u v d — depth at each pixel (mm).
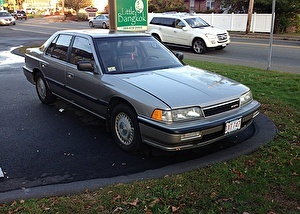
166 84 4441
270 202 3277
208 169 3936
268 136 4895
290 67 11281
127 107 4398
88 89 5180
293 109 6164
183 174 3811
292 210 3166
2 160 4379
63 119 5980
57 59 6082
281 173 3824
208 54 15156
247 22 25312
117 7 10305
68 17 55375
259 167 3947
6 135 5234
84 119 5977
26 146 4824
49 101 6824
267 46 17234
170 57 5695
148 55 5492
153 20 17703
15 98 7391
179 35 16422
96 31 5910
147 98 4121
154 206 3209
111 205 3234
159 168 4074
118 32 5867
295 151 4387
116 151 4637
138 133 4297
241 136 5066
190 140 3930
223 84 4688
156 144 4059
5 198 3387
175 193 3404
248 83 8156
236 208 3186
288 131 5121
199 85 4488
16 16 53531
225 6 32594
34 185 3734
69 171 4070
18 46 17062
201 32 15453
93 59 5117
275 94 7180
